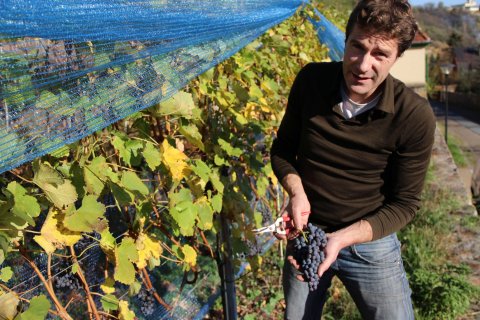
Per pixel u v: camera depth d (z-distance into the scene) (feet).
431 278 13.15
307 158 7.51
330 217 7.63
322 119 7.13
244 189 9.35
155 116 6.61
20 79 4.23
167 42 5.64
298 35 14.38
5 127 4.16
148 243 6.63
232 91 9.13
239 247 8.70
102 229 5.59
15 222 4.79
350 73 6.38
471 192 31.76
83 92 4.87
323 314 11.91
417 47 60.44
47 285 5.59
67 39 4.42
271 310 12.21
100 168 5.73
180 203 6.75
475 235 17.02
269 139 11.43
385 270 7.57
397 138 6.81
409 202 7.18
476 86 123.34
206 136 8.34
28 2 4.06
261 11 8.07
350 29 6.28
